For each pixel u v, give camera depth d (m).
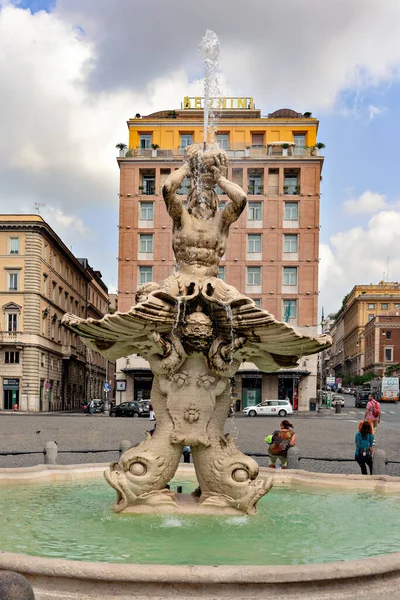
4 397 51.91
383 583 4.13
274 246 49.84
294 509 7.76
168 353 7.13
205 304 7.20
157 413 7.40
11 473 9.69
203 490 7.26
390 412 48.81
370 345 117.75
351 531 6.45
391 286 140.75
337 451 19.34
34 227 52.88
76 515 7.01
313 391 48.84
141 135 52.69
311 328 49.09
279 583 3.92
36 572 3.99
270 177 50.69
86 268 78.75
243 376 48.28
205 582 3.88
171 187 7.45
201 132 52.16
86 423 31.95
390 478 9.49
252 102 55.59
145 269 50.19
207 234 7.54
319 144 50.25
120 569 3.94
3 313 52.66
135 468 7.02
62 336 63.59
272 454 12.34
